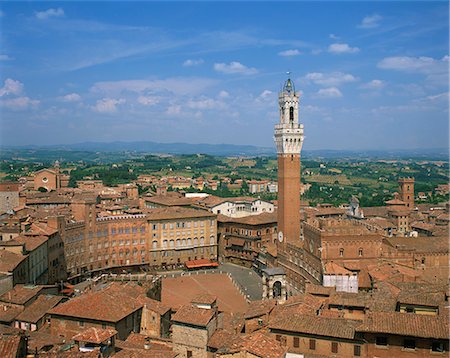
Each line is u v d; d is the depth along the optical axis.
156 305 131.25
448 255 179.62
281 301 137.50
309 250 187.38
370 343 94.56
